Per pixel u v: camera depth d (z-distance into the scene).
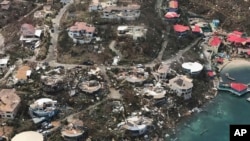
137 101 173.75
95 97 174.38
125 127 161.38
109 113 168.12
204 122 174.50
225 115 178.62
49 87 174.88
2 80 182.00
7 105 164.25
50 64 190.12
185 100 181.50
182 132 168.62
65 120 163.12
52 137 156.12
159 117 171.25
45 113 163.75
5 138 154.25
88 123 162.75
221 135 167.75
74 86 178.38
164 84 184.12
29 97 172.12
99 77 183.75
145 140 161.38
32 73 183.75
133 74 186.50
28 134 152.75
